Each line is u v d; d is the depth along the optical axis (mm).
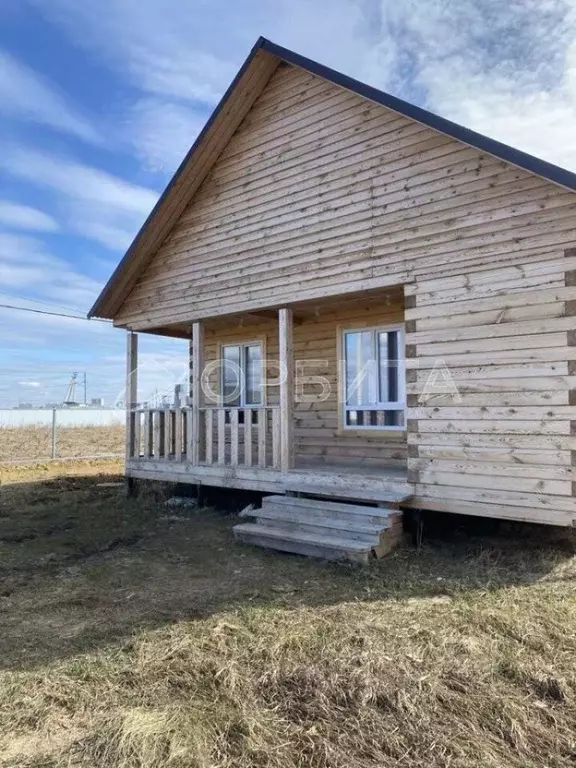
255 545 6176
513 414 5426
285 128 7559
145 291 9344
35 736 2627
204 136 7855
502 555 5500
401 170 6363
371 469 7602
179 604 4367
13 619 4137
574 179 4754
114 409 24562
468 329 5750
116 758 2406
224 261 8211
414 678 3057
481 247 5699
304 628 3811
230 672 3162
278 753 2438
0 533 7102
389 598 4410
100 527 7426
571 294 5117
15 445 19109
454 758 2400
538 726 2652
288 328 7566
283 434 7383
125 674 3211
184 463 8703
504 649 3453
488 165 5684
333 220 6969
